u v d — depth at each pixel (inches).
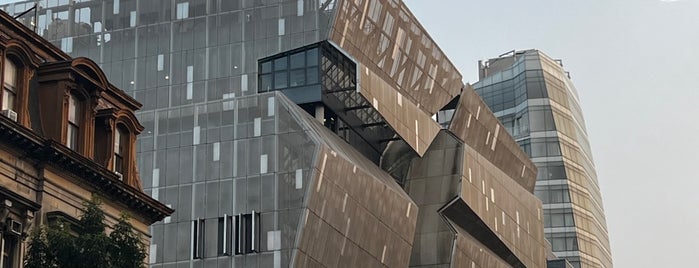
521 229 5123.0
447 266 4382.4
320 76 4106.8
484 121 4985.2
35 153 1951.3
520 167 5447.8
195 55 4670.3
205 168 3762.3
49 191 1978.3
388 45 4375.0
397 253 3986.2
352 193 3718.0
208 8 4717.0
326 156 3617.1
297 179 3599.9
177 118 3858.3
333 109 4170.8
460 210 4554.6
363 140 4392.2
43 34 4798.2
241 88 4564.5
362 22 4207.7
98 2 4803.2
